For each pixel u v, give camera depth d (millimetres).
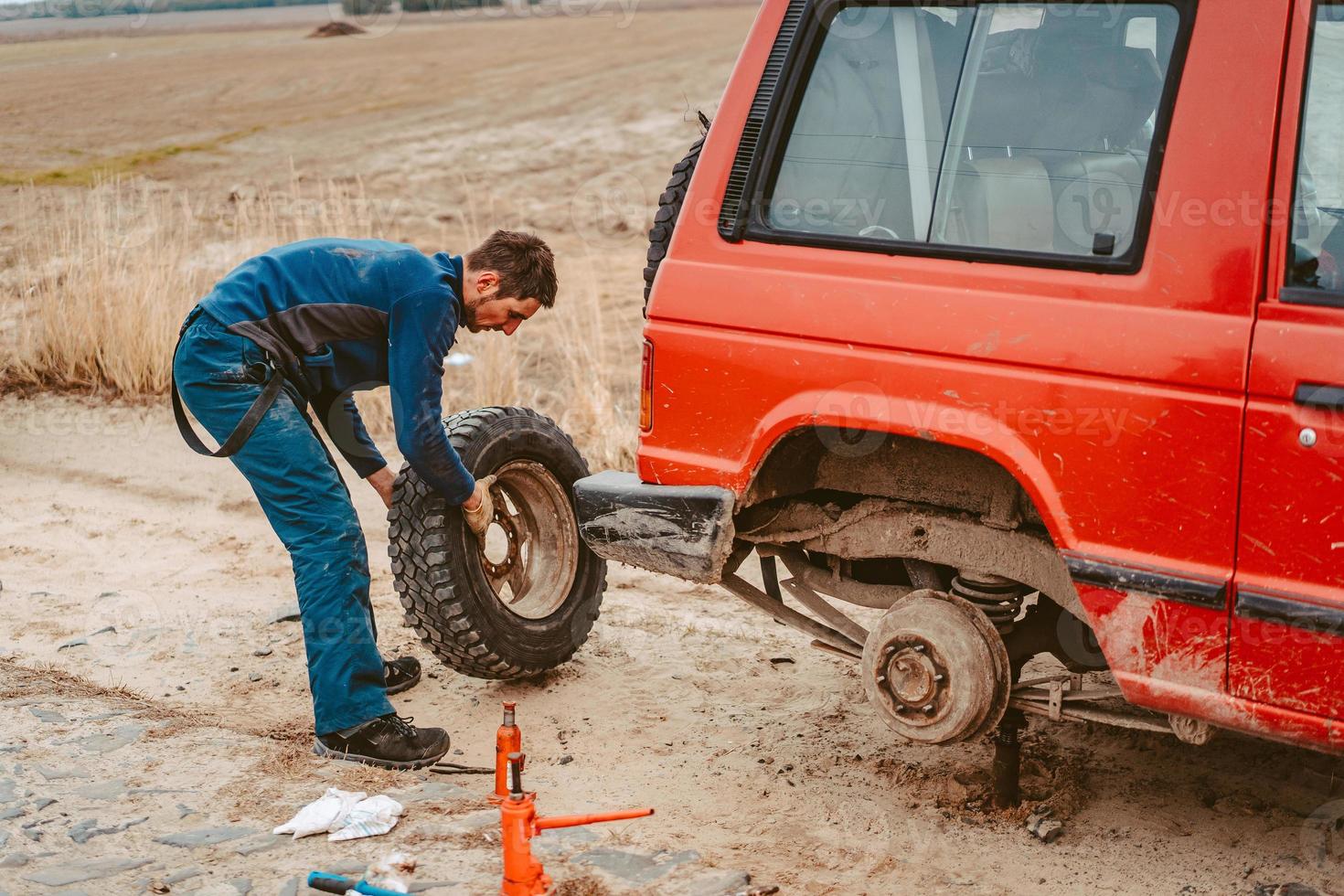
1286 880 3150
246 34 45281
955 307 3094
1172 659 2938
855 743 3963
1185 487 2871
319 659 3760
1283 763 3797
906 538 3480
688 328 3449
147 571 5562
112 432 7555
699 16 52938
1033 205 3145
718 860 3234
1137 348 2895
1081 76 3164
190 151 17406
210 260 10484
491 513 4109
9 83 25953
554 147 18297
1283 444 2756
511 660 4215
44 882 3021
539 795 3629
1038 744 3918
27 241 10742
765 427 3352
